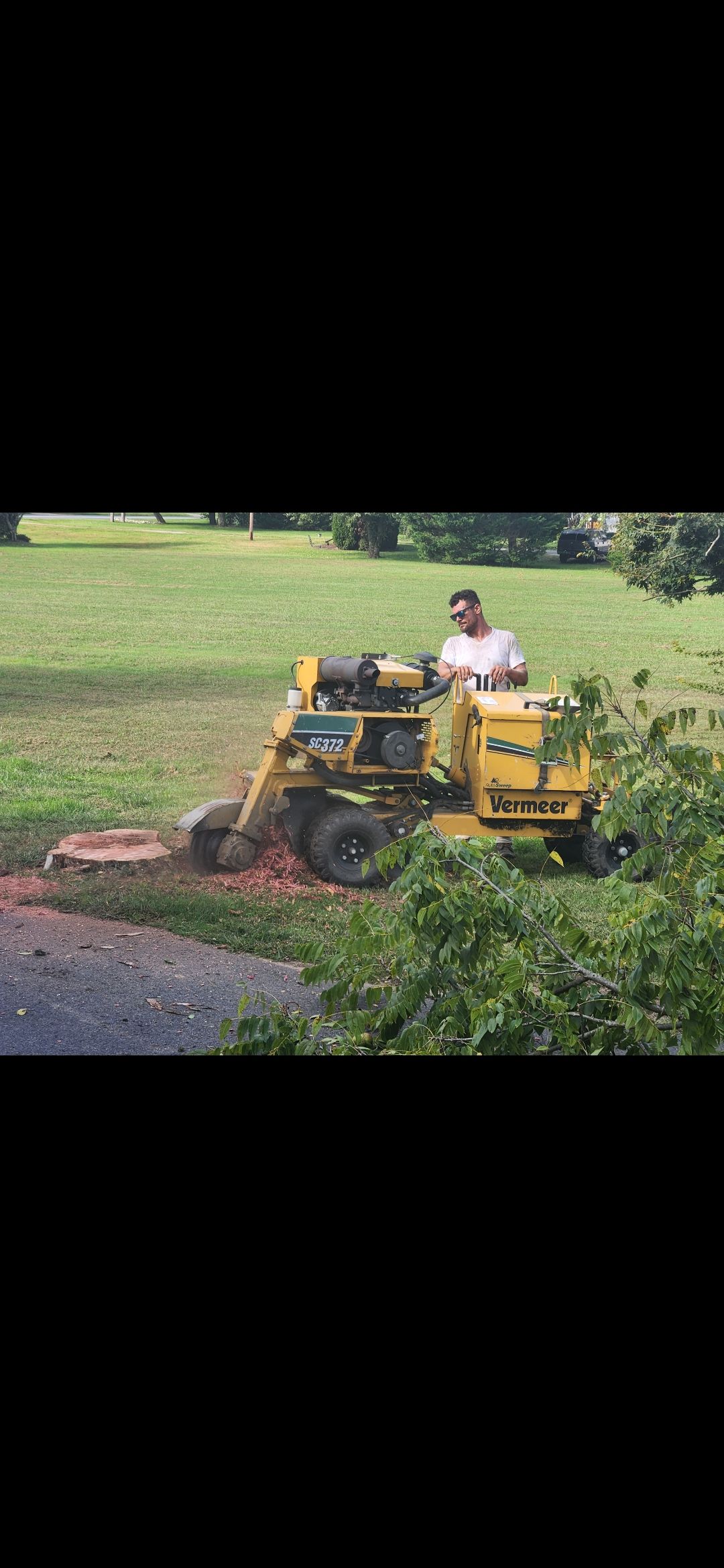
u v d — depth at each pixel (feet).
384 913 13.07
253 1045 13.07
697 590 54.80
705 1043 12.31
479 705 29.25
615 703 14.21
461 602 30.55
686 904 13.09
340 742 27.91
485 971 13.01
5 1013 18.89
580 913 25.84
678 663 79.00
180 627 90.79
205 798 36.17
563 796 29.35
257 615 100.12
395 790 29.81
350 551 177.37
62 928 23.57
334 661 29.09
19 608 97.96
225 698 58.75
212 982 20.90
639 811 13.37
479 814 29.09
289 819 28.50
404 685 28.76
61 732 47.14
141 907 24.88
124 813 33.73
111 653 75.15
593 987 13.35
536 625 99.91
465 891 12.66
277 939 23.47
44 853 28.73
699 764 13.70
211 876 27.50
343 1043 13.12
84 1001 19.65
